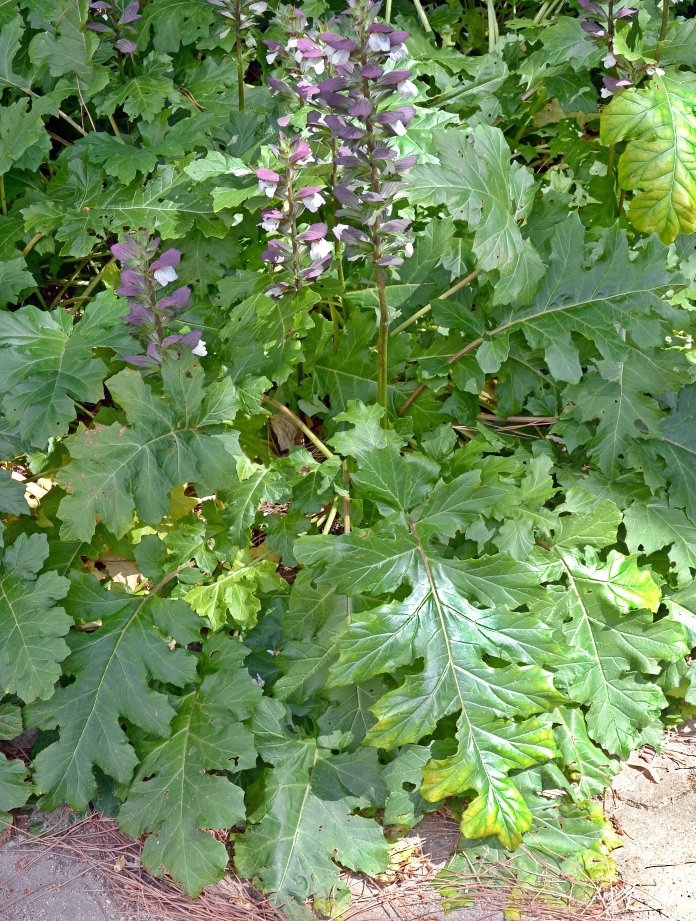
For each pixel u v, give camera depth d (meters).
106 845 1.34
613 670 1.41
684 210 1.67
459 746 1.28
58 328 1.54
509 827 1.25
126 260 1.36
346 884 1.29
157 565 1.45
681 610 1.49
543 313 1.52
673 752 1.46
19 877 1.31
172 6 2.02
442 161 1.44
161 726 1.32
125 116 2.14
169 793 1.29
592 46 1.86
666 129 1.66
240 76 1.84
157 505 1.36
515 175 1.56
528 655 1.29
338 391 1.64
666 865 1.32
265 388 1.49
